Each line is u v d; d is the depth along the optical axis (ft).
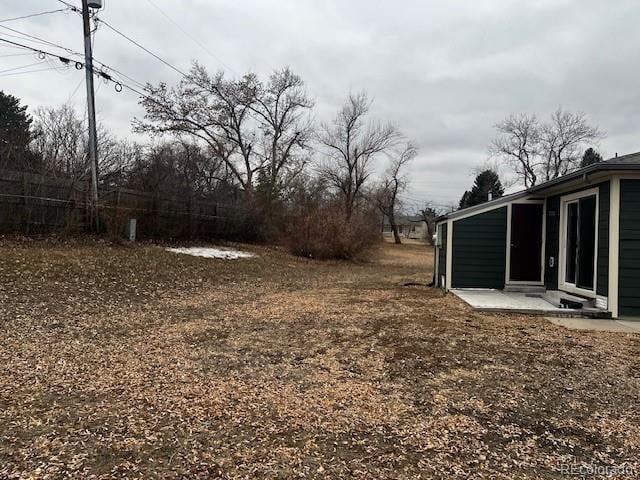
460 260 32.86
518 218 32.07
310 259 69.41
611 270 22.72
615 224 22.67
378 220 103.04
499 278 32.40
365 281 44.68
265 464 8.82
